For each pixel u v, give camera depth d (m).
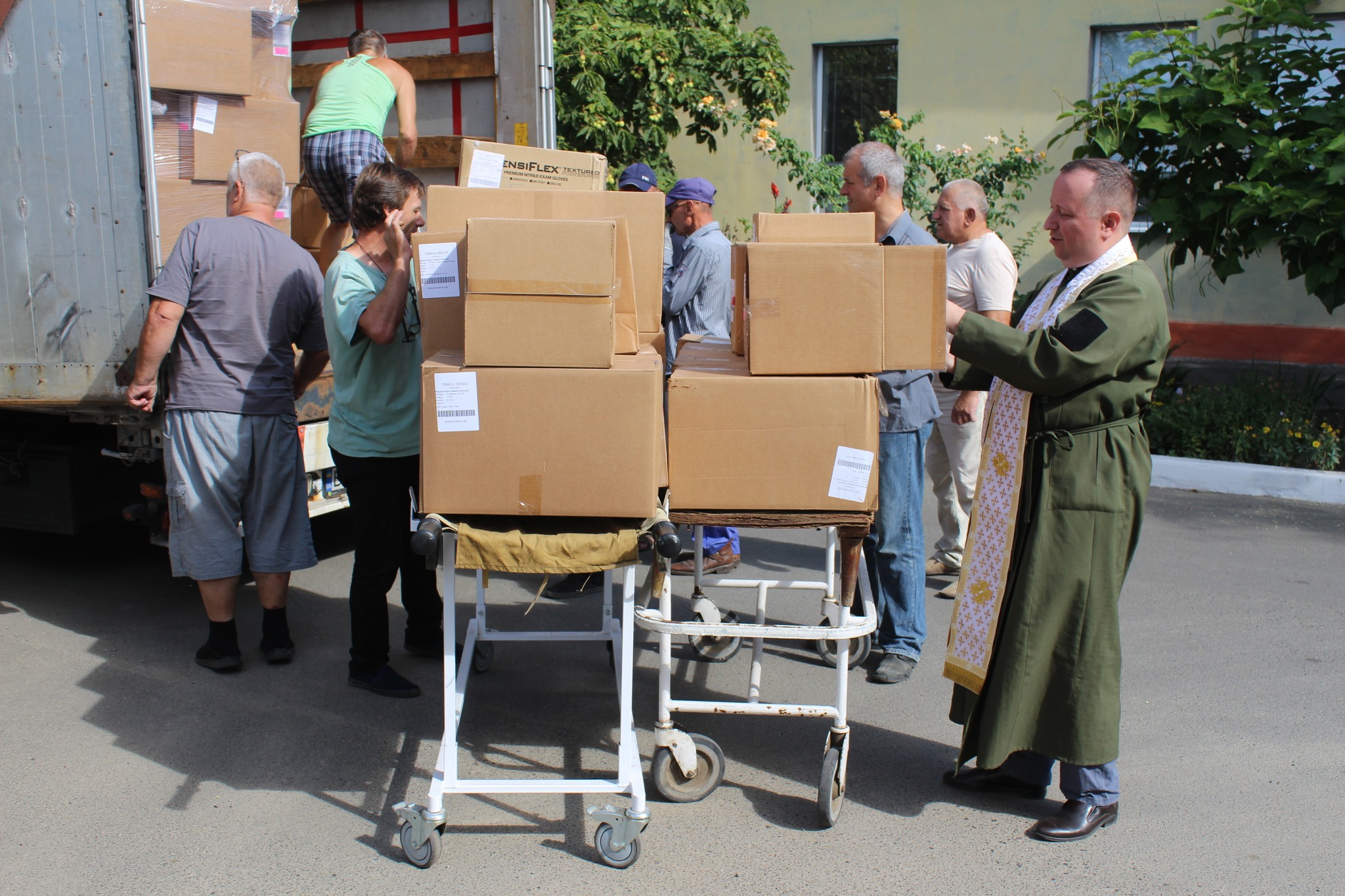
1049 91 9.99
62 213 3.97
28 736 3.47
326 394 4.63
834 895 2.70
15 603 4.68
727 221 11.12
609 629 3.85
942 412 4.81
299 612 4.63
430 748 3.46
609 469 2.67
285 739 3.49
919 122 9.25
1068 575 2.86
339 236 5.08
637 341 2.90
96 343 4.01
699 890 2.71
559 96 8.20
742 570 5.33
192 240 3.72
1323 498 6.43
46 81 3.90
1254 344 9.66
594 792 2.81
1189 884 2.77
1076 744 2.89
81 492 4.62
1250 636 4.45
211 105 4.21
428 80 5.86
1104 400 2.83
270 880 2.72
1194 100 6.86
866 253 2.71
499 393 2.64
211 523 3.87
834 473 2.77
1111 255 2.89
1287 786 3.27
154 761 3.33
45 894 2.65
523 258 2.60
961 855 2.90
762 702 3.85
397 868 2.79
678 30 8.76
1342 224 6.39
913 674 4.11
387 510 3.67
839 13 10.55
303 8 6.21
